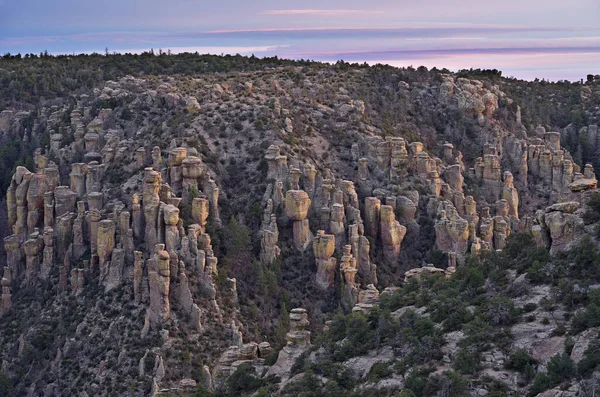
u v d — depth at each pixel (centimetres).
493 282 15350
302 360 15475
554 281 14300
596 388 11344
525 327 13450
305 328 17812
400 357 14250
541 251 15262
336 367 14625
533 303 13962
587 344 12394
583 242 14512
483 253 18738
